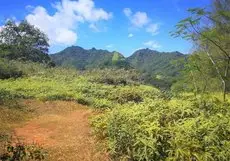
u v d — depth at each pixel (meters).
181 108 9.68
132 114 9.87
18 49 48.97
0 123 11.91
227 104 10.56
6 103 15.18
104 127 10.06
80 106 16.95
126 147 8.23
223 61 17.16
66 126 11.80
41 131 11.25
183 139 7.73
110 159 8.35
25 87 20.69
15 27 50.38
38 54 51.91
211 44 17.09
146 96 19.31
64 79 28.12
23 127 11.88
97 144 9.36
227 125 8.23
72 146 9.38
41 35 52.31
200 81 18.88
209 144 7.57
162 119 9.27
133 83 30.69
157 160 7.59
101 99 18.52
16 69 28.62
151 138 7.94
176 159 7.34
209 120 8.58
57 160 8.34
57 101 17.59
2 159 6.86
